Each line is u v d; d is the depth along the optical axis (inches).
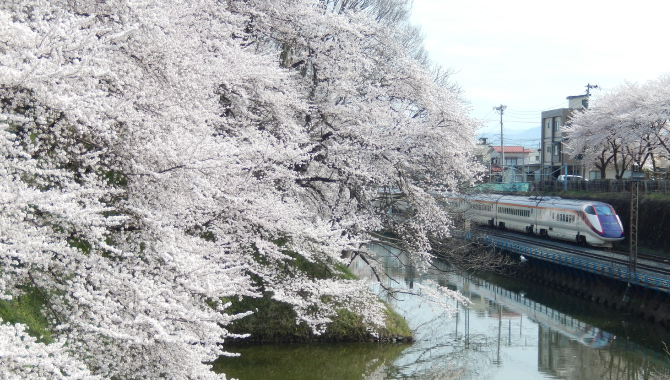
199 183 391.2
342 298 781.3
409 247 946.7
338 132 816.9
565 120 2637.8
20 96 335.6
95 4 426.9
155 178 386.9
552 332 1075.9
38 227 325.7
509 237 1892.2
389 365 818.8
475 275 1610.5
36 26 313.6
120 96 404.5
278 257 558.9
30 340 269.3
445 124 869.2
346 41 832.9
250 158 562.6
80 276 343.9
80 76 347.9
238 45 624.4
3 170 298.7
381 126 845.2
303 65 878.4
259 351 786.2
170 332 337.7
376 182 843.4
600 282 1310.3
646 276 1138.0
